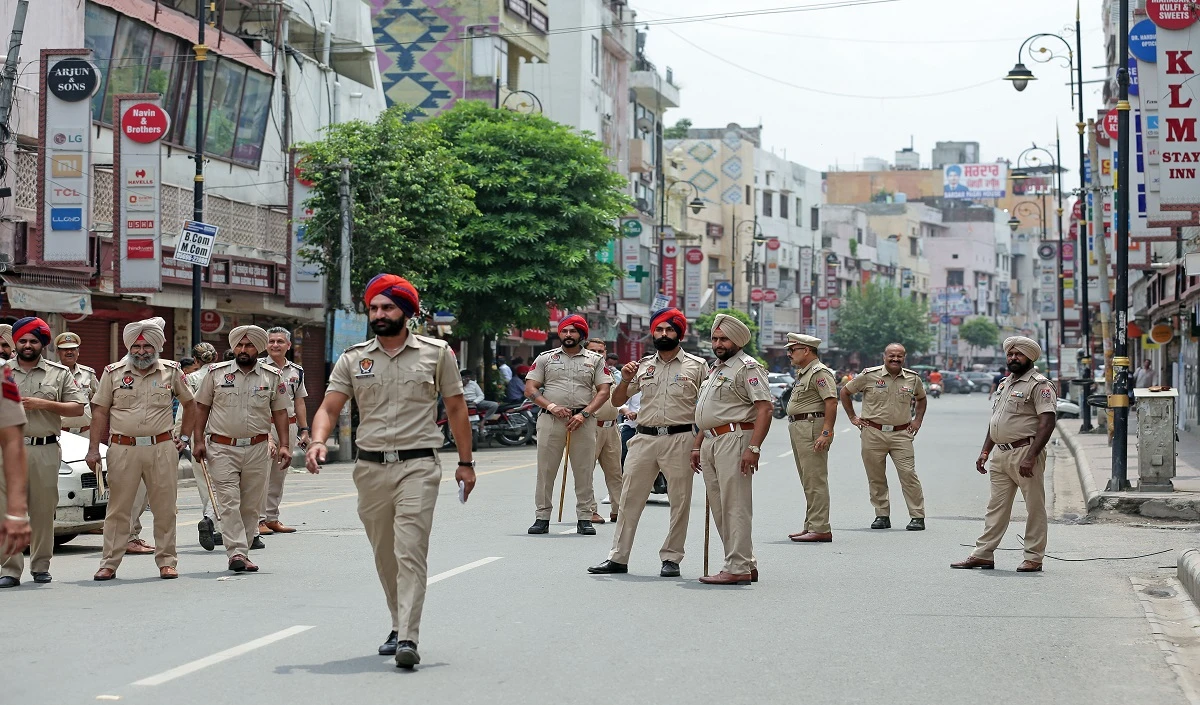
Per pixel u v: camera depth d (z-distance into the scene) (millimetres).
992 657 8039
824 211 109250
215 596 9891
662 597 9961
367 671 7371
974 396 90375
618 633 8531
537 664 7598
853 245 106875
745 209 86000
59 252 23156
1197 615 9539
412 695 6832
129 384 10805
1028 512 11727
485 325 35062
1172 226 19656
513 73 52750
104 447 13406
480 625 8758
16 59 21375
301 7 37000
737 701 6820
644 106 64812
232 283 30188
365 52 40500
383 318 7637
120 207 25156
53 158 23172
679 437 11031
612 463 15070
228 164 31734
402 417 7641
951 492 20234
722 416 10750
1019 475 11625
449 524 14836
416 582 7516
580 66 53469
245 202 32344
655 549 12852
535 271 34562
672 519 11117
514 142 35594
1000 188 139875
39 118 23234
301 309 33438
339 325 30469
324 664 7543
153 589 10258
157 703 6609
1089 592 10539
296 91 35406
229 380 11742
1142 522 15828
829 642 8375
